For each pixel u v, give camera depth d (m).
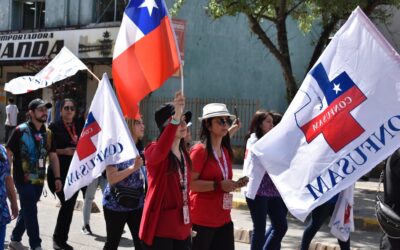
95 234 10.33
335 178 4.89
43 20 26.86
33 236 8.00
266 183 7.25
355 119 4.88
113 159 6.53
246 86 24.92
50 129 8.77
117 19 24.14
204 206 6.02
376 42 4.88
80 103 23.59
